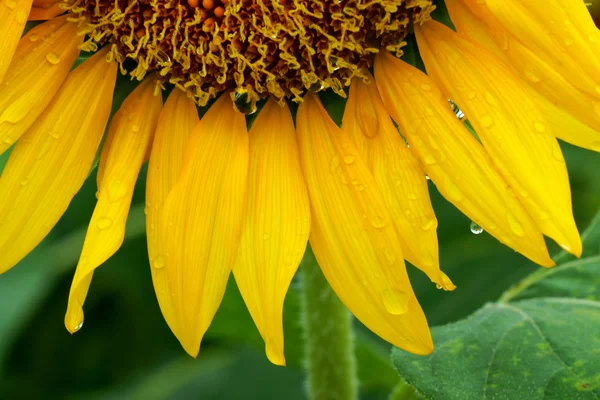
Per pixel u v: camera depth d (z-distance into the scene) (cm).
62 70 45
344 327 51
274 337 43
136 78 45
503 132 43
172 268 44
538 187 42
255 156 45
